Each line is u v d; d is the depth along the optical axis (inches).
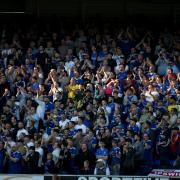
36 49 2967.5
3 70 2856.8
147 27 3134.8
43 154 2476.6
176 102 2659.9
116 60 2869.1
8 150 2488.9
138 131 2544.3
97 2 3270.2
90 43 3002.0
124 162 2439.7
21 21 3225.9
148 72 2815.0
